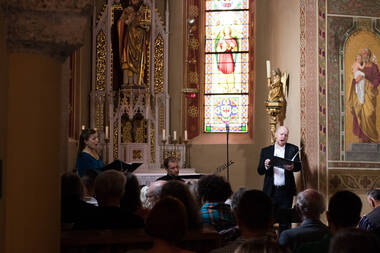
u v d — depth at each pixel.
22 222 3.29
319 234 3.86
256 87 13.20
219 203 4.58
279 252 2.38
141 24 12.48
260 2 13.29
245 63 13.59
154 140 12.80
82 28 3.45
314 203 3.96
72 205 4.39
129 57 12.46
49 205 3.39
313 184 9.61
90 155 7.81
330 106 9.77
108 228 3.76
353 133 9.79
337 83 9.82
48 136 3.41
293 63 10.55
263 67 13.05
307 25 9.88
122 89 12.52
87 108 12.67
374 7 10.01
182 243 3.48
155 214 2.61
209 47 13.70
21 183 3.30
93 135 7.91
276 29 11.98
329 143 9.72
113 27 12.87
